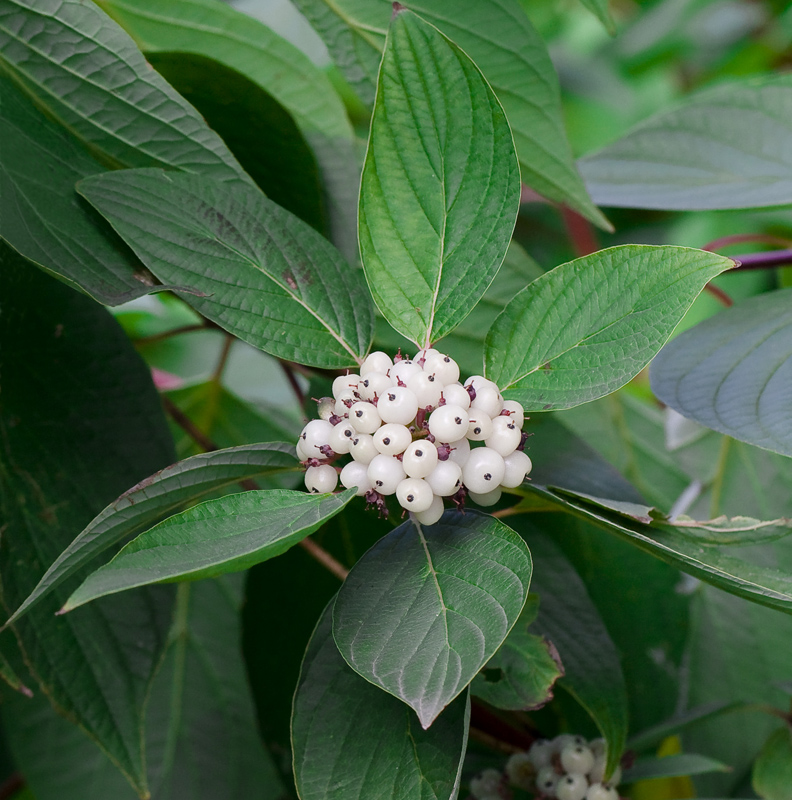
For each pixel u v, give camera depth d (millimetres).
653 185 656
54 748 646
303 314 522
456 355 653
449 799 473
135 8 620
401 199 515
